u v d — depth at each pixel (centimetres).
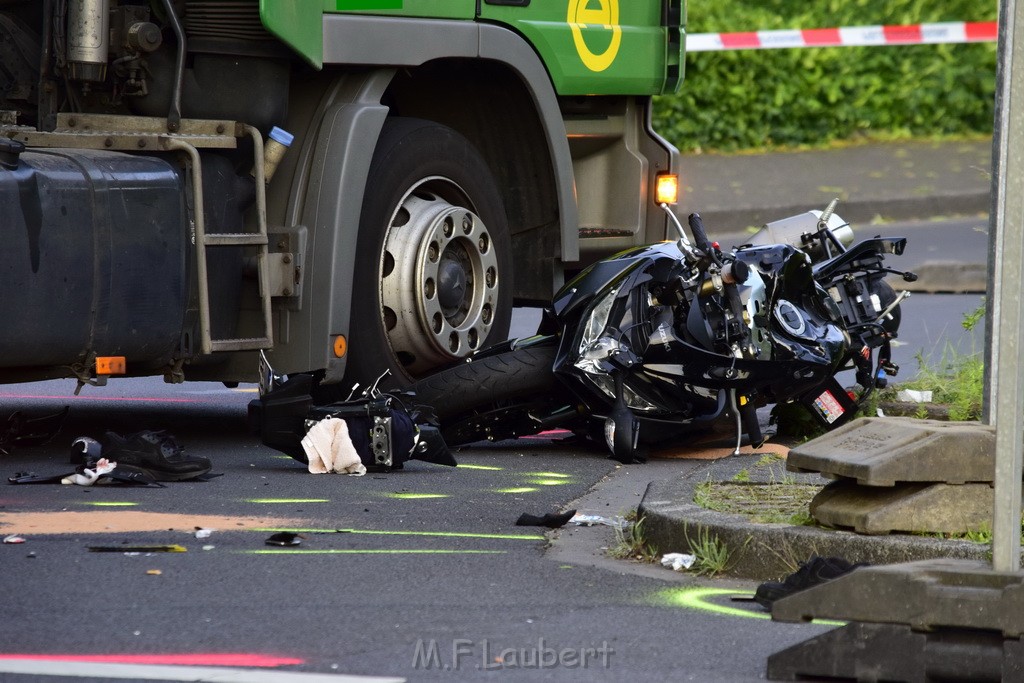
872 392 2825
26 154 2341
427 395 2664
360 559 1867
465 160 2927
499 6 2959
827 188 6775
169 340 2477
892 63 7912
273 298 2636
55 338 2330
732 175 6981
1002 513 1409
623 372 2623
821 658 1438
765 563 1809
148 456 2375
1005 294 1412
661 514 1930
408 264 2802
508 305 3017
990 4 7725
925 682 1410
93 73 2489
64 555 1838
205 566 1805
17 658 1448
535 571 1841
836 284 2833
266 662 1452
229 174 2578
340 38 2658
